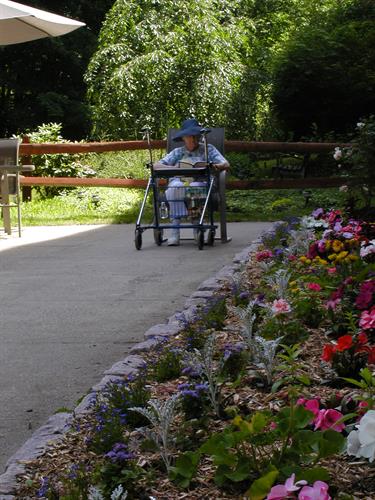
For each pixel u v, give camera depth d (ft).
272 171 54.85
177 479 10.37
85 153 53.36
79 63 104.73
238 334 17.07
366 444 9.10
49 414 14.33
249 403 12.91
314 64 62.85
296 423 10.12
